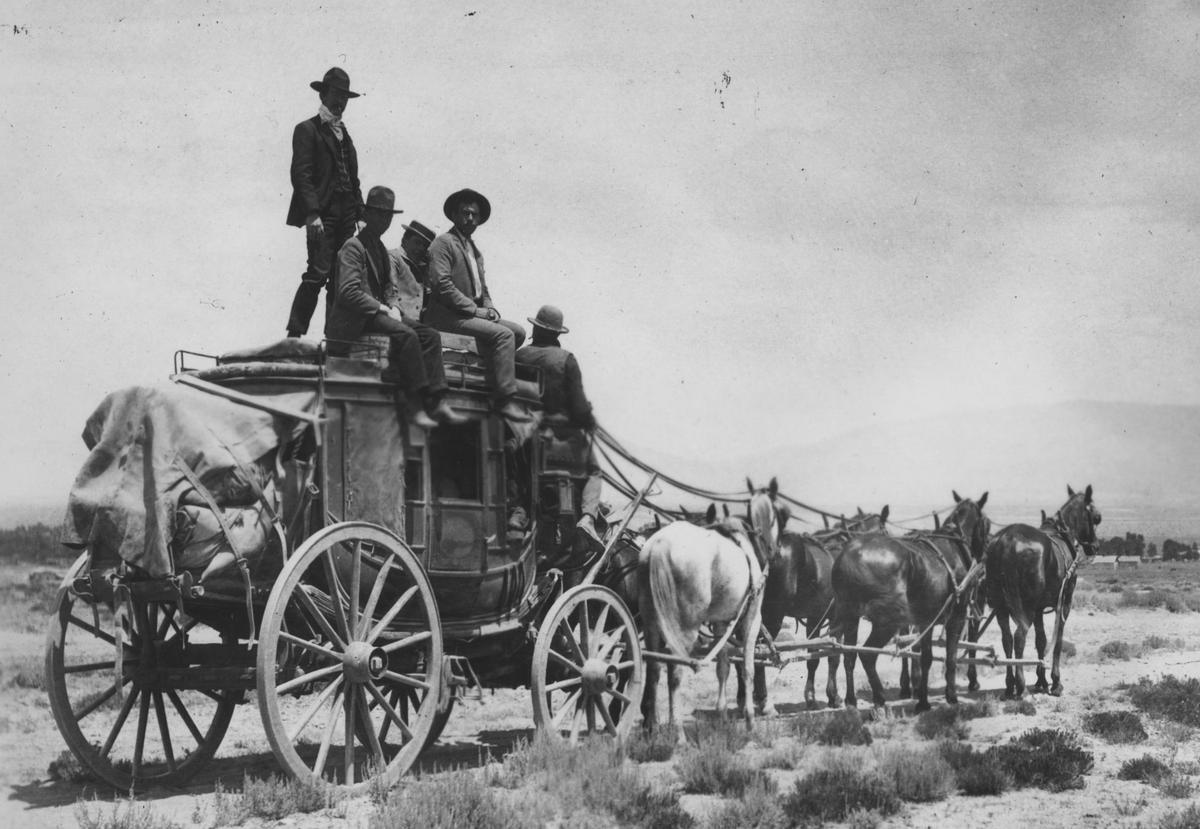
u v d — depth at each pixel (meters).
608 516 12.37
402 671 10.20
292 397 9.30
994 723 13.00
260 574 9.13
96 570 8.83
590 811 8.48
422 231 11.50
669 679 11.97
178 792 9.61
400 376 9.76
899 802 8.88
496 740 12.98
